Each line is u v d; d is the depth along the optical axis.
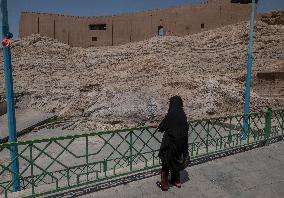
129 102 22.89
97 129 20.09
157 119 21.69
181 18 38.44
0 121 19.72
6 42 7.74
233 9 36.62
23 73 32.19
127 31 40.88
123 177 5.82
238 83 26.98
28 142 4.66
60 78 31.14
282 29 33.97
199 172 6.25
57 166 12.07
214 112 22.56
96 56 36.44
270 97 24.50
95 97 24.30
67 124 20.88
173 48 35.00
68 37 41.56
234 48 33.19
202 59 33.06
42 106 25.09
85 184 5.31
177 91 24.92
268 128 8.38
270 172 6.50
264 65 29.88
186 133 5.13
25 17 41.47
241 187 5.72
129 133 5.77
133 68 32.03
